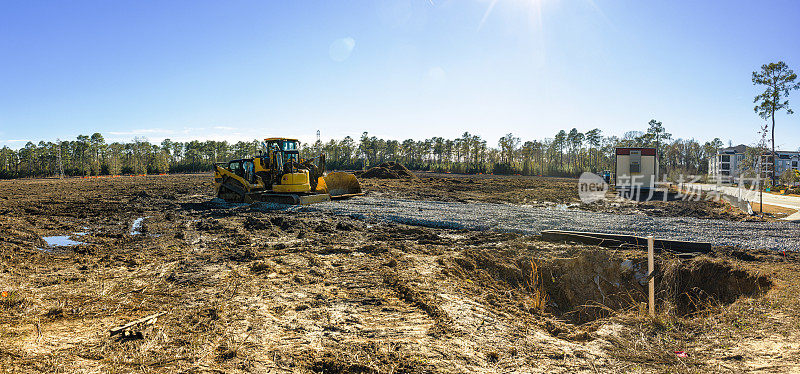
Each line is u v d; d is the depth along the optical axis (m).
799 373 3.82
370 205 18.66
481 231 12.48
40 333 4.85
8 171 81.25
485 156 97.50
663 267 8.30
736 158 77.94
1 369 3.83
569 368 4.12
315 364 4.14
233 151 108.62
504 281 8.21
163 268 8.29
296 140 19.88
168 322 5.27
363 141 112.06
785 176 42.72
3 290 6.61
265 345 4.61
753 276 7.31
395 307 6.00
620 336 5.04
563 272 8.50
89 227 13.87
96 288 6.91
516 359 4.31
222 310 5.75
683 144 88.50
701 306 7.50
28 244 10.79
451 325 5.28
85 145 92.38
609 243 9.67
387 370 4.02
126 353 4.31
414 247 10.21
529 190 32.50
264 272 7.88
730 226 12.45
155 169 87.44
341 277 7.56
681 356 4.38
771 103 34.16
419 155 109.00
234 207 18.77
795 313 5.34
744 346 4.54
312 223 13.84
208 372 3.93
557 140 102.38
